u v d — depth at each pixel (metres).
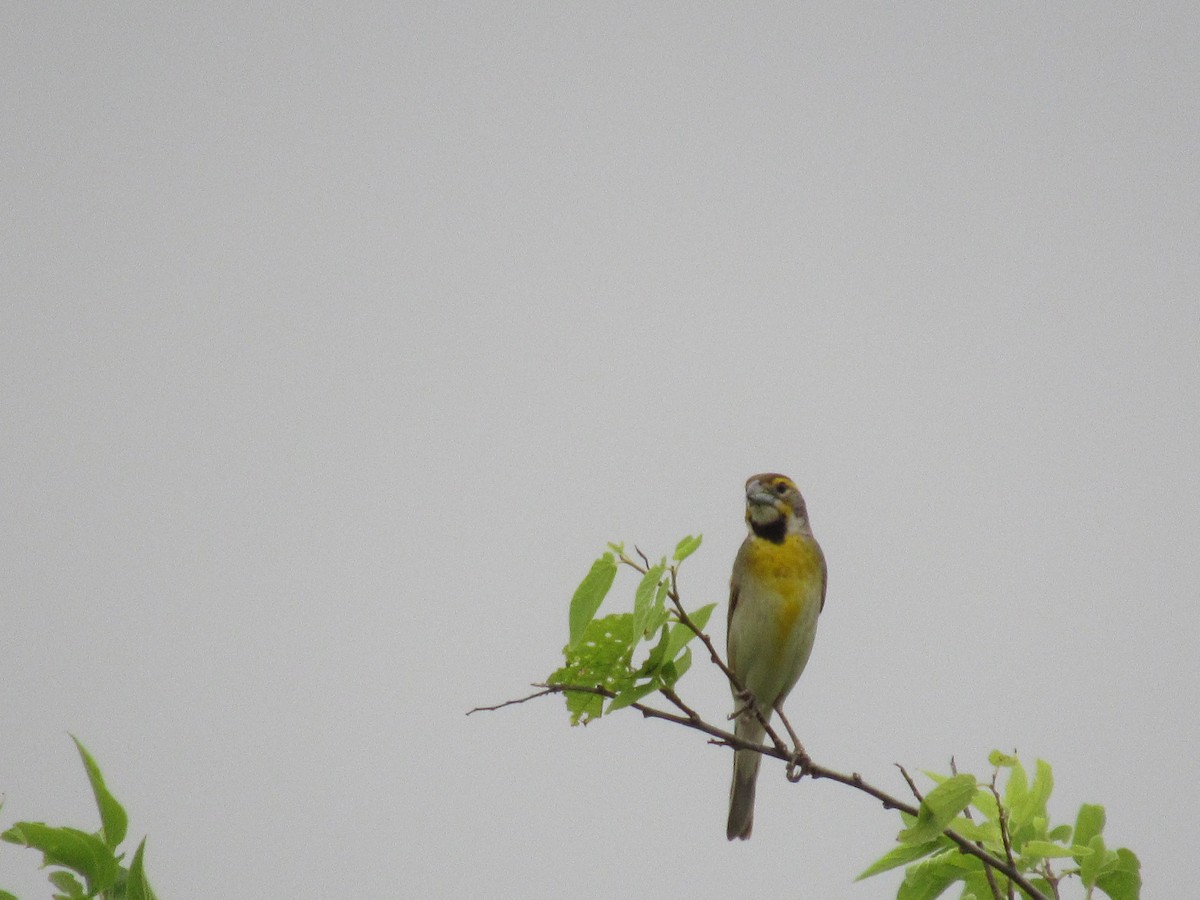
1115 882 9.73
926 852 10.05
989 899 10.19
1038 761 10.41
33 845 8.13
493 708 10.12
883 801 10.08
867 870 10.09
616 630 10.06
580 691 10.28
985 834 10.13
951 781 9.28
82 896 8.10
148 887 8.15
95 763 8.31
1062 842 10.27
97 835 8.25
